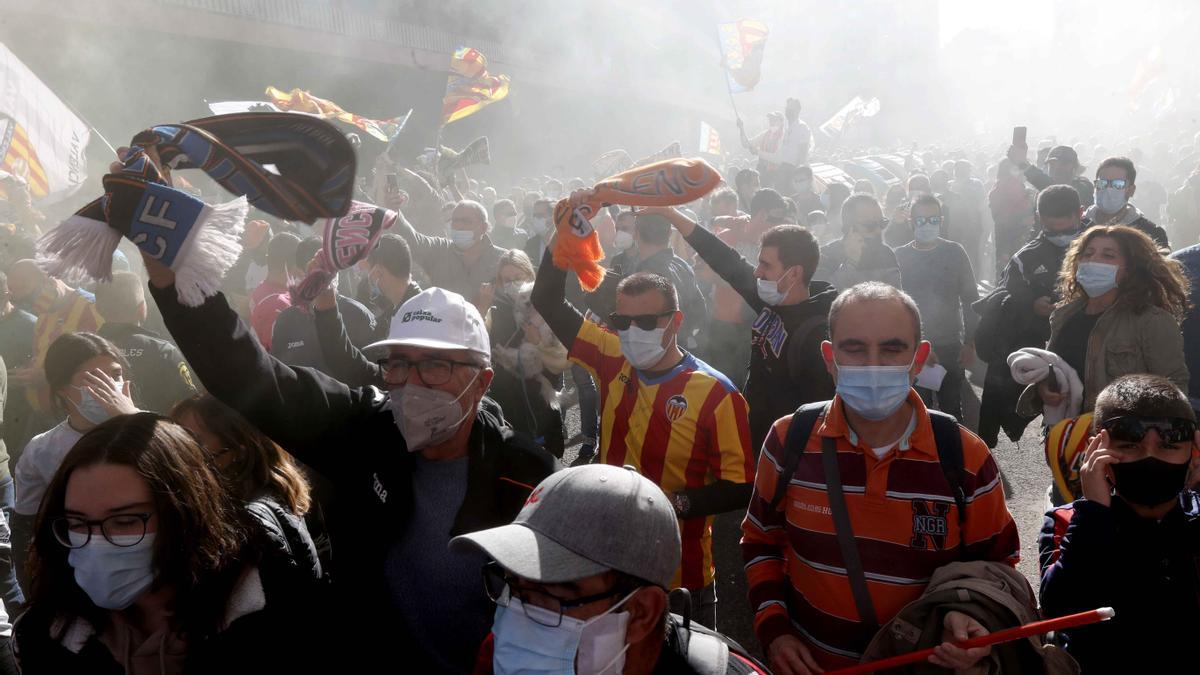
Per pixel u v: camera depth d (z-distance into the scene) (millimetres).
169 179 1958
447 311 2482
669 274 6324
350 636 2443
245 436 2459
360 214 3129
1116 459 2463
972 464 2479
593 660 1662
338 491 2525
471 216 6316
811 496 2568
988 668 2307
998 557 2529
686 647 1805
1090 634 2500
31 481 3369
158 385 4430
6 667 2910
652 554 1668
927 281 6730
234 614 2082
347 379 3473
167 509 1972
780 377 4062
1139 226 6363
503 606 1758
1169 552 2457
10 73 8406
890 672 2422
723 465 3252
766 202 7848
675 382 3330
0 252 6535
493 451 2555
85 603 2025
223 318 2209
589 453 7035
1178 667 2434
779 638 2582
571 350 3691
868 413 2471
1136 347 3951
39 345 5242
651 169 3176
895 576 2480
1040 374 3943
